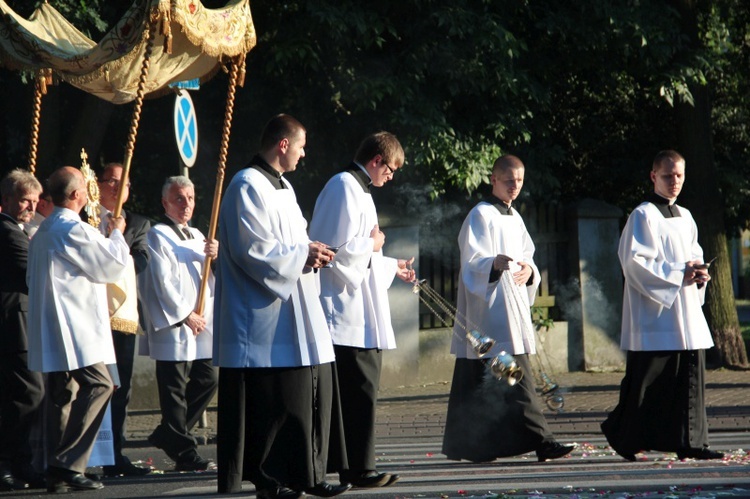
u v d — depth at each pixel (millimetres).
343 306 12727
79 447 13172
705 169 28500
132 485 13711
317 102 25719
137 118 13953
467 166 24219
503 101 25219
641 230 15016
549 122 28922
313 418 11367
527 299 15391
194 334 15266
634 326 14828
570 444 16359
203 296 15344
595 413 20047
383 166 13117
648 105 30000
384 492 12516
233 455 11102
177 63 15578
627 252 14922
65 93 26016
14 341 13547
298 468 11172
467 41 23562
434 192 24703
